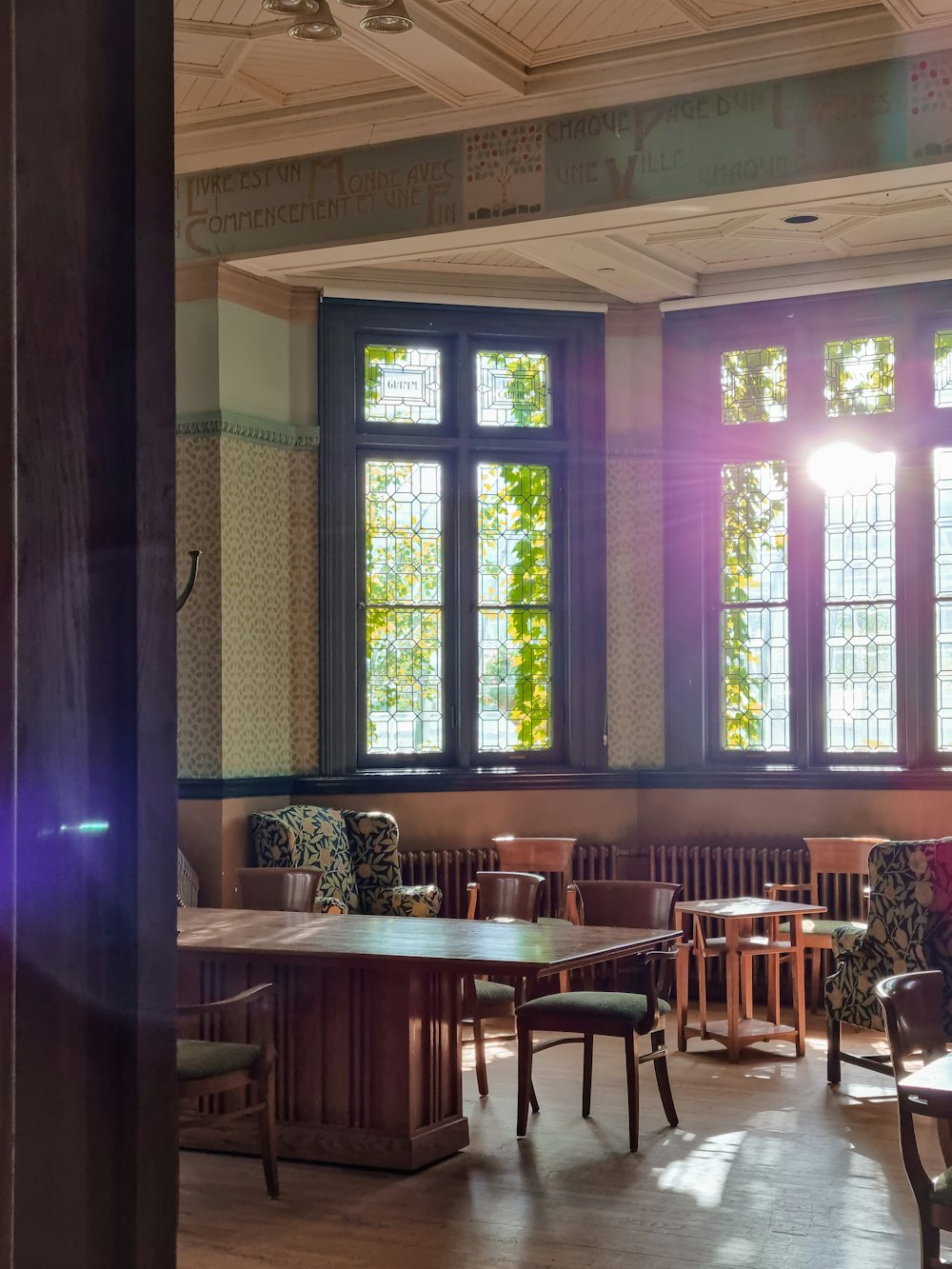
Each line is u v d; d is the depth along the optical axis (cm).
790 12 620
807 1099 621
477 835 922
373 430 921
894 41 621
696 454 951
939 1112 296
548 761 950
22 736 116
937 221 816
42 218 119
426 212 732
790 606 929
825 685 927
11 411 112
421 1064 524
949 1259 414
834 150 638
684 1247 430
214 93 718
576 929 559
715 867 912
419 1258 422
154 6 132
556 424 955
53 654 120
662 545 952
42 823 118
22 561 116
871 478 914
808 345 926
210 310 836
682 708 948
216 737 832
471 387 942
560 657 952
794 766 923
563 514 953
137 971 126
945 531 896
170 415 133
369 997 522
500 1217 460
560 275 935
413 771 912
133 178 128
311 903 698
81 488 123
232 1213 467
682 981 732
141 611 128
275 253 786
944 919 603
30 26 118
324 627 903
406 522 935
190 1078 453
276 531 888
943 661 895
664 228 820
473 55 646
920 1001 347
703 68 655
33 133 118
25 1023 116
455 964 477
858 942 631
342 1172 514
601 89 681
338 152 757
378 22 498
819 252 886
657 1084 644
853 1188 489
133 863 127
